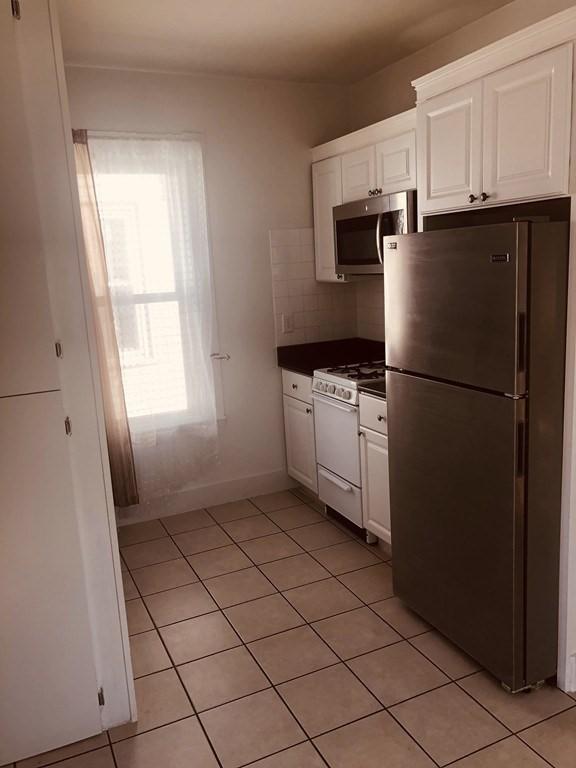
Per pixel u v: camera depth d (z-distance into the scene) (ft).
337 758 6.68
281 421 14.19
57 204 6.34
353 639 8.75
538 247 6.45
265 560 11.14
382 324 13.56
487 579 7.45
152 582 10.61
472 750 6.69
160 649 8.75
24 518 6.56
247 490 14.06
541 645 7.41
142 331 12.16
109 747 7.05
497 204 7.57
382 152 10.79
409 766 6.52
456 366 7.41
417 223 10.23
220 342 13.23
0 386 6.27
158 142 11.79
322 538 11.88
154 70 11.75
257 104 12.76
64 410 6.57
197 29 9.84
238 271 13.12
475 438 7.28
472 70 7.70
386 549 11.09
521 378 6.63
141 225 11.85
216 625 9.27
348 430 11.18
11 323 6.23
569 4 8.57
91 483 6.85
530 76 6.89
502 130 7.35
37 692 6.90
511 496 6.89
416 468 8.45
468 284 7.05
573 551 7.19
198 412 12.97
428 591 8.61
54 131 6.23
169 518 13.23
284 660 8.38
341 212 12.03
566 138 6.53
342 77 12.81
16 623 6.70
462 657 8.26
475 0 9.17
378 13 9.53
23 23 5.99
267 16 9.45
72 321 6.57
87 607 6.95
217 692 7.83
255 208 13.07
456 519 7.82
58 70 6.16
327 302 14.12
